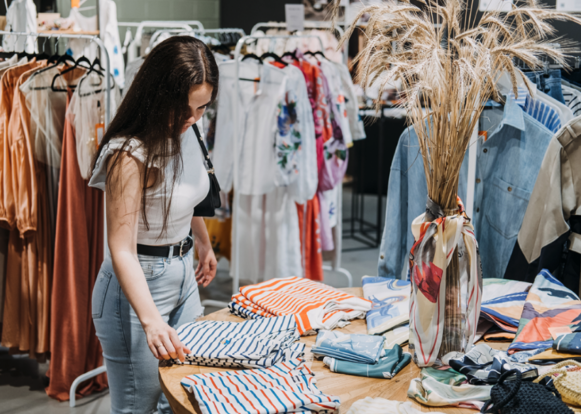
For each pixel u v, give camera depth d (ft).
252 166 10.78
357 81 4.18
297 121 10.38
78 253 8.21
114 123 4.45
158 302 4.90
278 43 13.98
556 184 5.98
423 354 4.11
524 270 6.36
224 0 19.69
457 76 3.74
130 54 12.27
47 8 12.22
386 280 5.80
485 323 4.90
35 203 8.18
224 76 10.88
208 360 4.21
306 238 11.69
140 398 5.05
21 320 8.80
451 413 3.59
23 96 7.92
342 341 4.36
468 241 4.04
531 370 3.71
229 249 12.52
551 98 6.91
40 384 9.27
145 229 4.65
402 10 3.83
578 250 6.04
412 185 6.70
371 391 3.91
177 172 4.55
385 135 23.76
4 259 8.82
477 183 7.00
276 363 4.20
